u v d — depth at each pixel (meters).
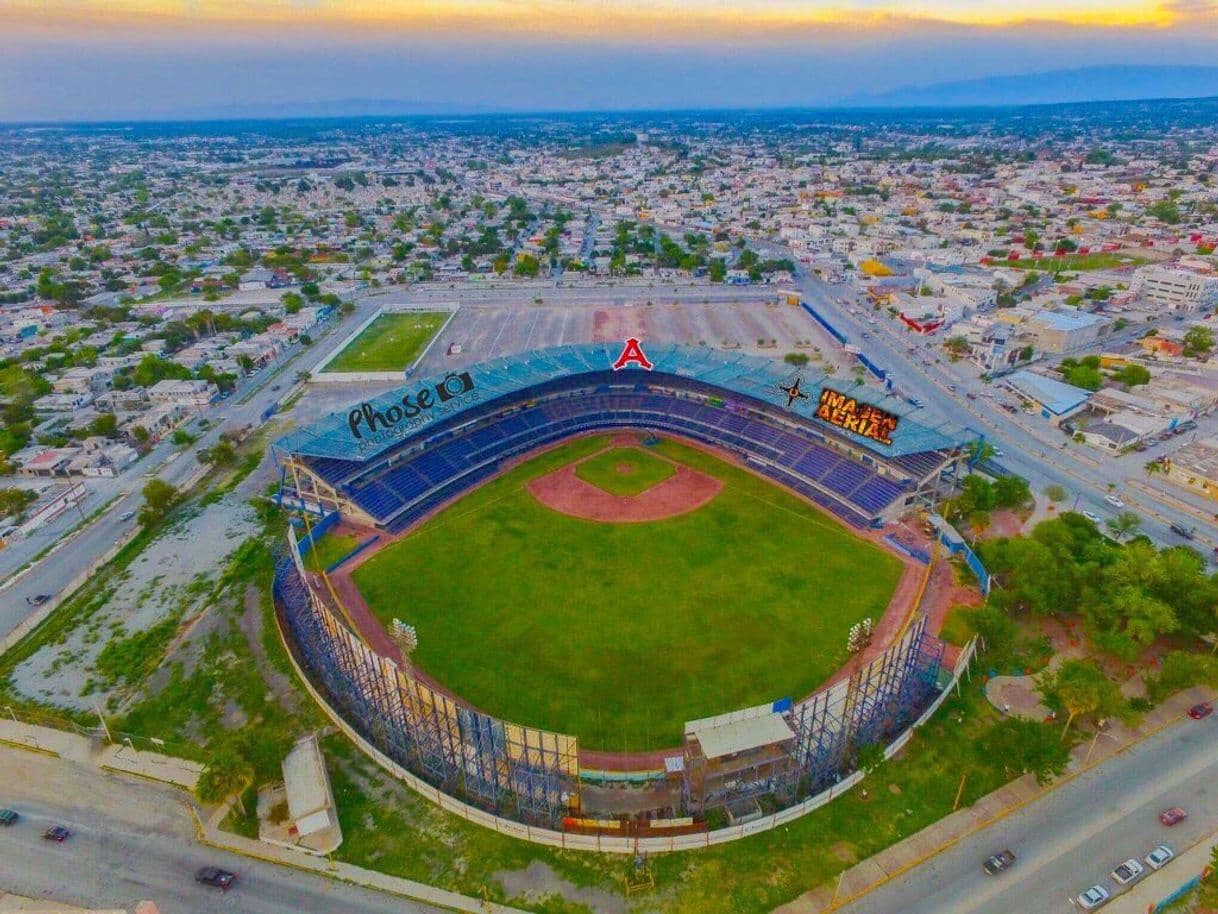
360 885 76.88
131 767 92.94
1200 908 72.75
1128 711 93.12
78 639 117.06
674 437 182.62
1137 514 144.88
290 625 116.38
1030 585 112.31
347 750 93.25
